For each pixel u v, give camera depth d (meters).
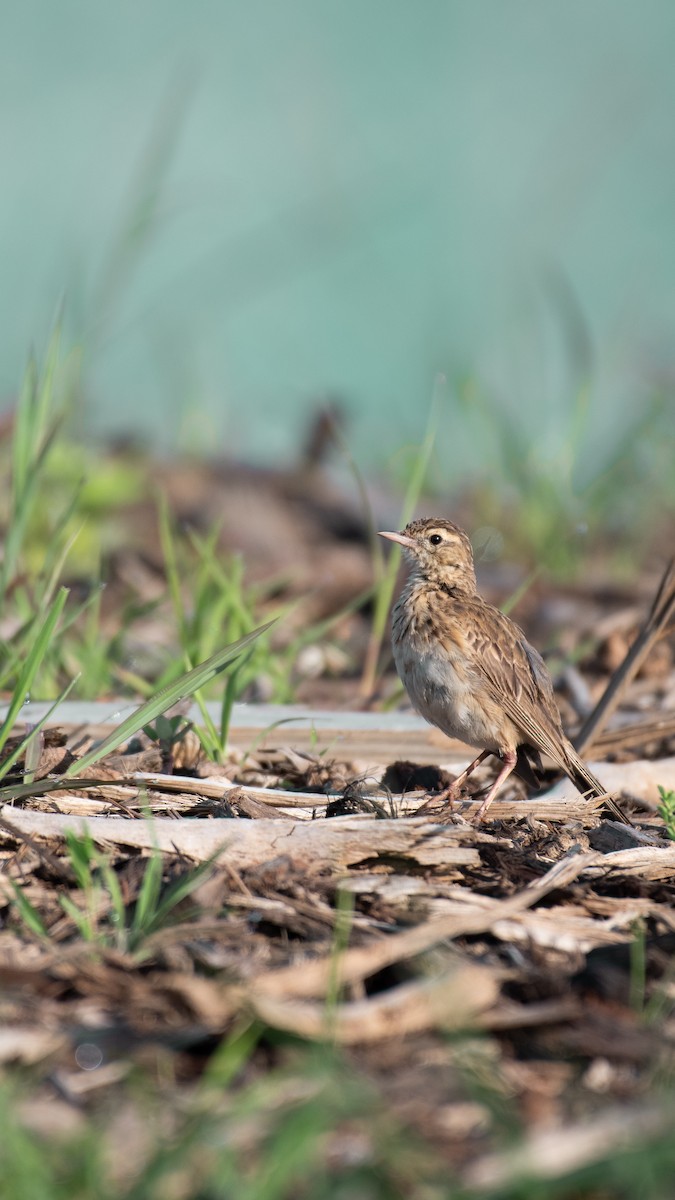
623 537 19.23
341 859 8.04
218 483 19.39
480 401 21.17
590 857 8.29
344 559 17.59
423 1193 5.20
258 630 8.88
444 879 8.00
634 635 13.93
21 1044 6.05
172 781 9.09
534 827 9.16
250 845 8.02
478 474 21.06
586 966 7.00
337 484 19.89
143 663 13.77
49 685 11.80
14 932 7.18
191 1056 6.11
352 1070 5.92
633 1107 5.71
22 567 14.75
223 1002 6.27
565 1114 5.80
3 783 8.99
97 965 6.66
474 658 10.66
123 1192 5.17
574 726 12.27
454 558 11.74
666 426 21.41
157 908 7.34
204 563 12.90
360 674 14.37
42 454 11.79
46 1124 5.57
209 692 12.58
